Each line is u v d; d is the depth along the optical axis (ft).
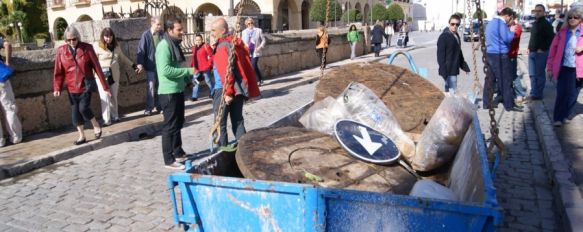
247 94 20.52
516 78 31.73
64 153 23.49
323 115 15.30
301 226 8.77
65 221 15.93
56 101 29.43
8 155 23.24
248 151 11.80
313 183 10.83
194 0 124.77
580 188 15.42
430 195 10.80
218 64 19.94
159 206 16.90
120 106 33.78
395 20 178.81
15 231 15.28
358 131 13.64
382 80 18.12
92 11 143.74
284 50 56.75
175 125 21.36
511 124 26.71
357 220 8.48
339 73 18.34
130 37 34.17
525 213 15.23
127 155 23.91
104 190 18.75
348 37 75.56
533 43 31.07
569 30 22.95
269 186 8.90
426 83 17.85
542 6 30.83
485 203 8.10
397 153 13.21
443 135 13.60
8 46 25.50
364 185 11.41
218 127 14.49
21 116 27.43
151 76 31.68
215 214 9.77
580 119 25.07
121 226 15.37
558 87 23.43
